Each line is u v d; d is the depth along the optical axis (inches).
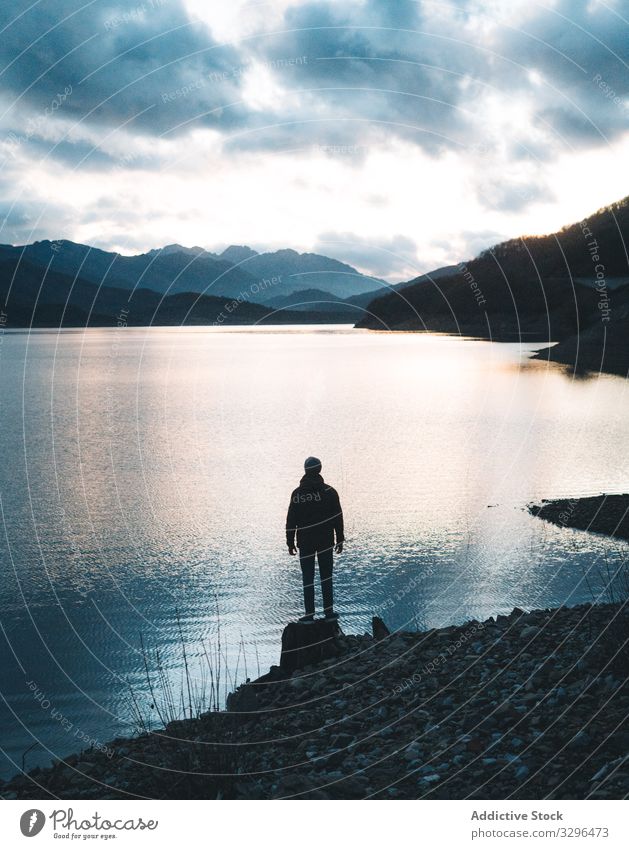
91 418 1402.6
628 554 440.8
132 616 373.1
